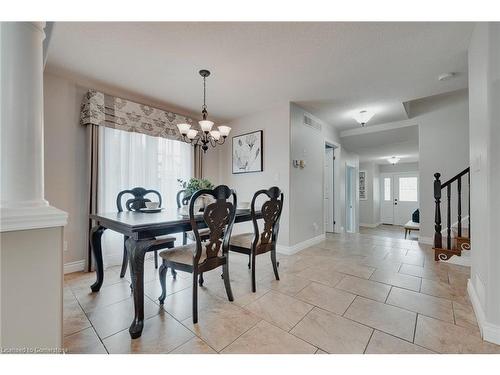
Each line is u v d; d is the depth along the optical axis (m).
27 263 1.05
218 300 2.04
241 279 2.51
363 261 3.10
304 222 3.91
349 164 6.38
